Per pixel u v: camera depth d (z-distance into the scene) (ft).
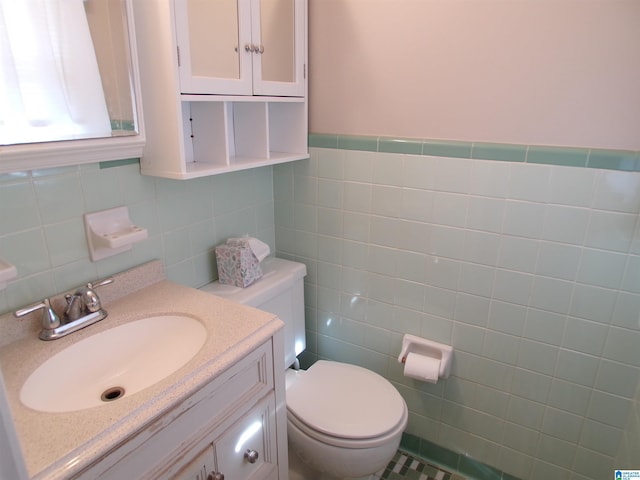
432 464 5.78
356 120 5.02
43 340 3.32
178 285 4.31
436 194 4.74
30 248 3.40
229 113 5.04
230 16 4.00
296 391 4.86
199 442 2.97
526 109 4.09
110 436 2.39
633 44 3.56
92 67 3.33
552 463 4.93
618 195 3.88
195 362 2.99
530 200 4.27
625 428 4.36
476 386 5.14
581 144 3.95
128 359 3.62
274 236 6.12
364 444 4.23
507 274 4.58
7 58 2.89
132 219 4.15
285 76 4.86
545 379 4.70
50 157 3.15
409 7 4.39
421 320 5.27
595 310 4.25
